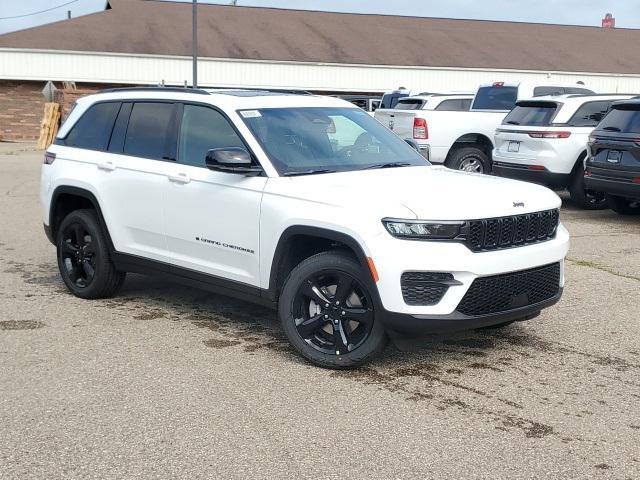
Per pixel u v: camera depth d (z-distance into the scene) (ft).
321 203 16.62
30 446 13.10
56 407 14.73
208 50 118.01
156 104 21.25
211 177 18.86
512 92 51.24
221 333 19.58
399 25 143.74
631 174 34.40
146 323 20.42
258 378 16.37
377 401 15.17
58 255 23.48
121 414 14.42
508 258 16.26
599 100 40.57
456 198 16.42
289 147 18.74
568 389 15.90
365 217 15.88
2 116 113.29
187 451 12.93
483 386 16.03
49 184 23.38
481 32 146.10
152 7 131.95
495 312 16.42
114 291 22.80
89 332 19.54
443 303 15.69
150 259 20.76
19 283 24.88
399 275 15.53
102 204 21.67
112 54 112.47
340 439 13.43
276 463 12.52
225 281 18.88
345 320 16.62
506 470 12.35
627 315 21.45
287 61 118.73
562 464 12.57
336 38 131.03
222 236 18.66
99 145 22.44
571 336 19.54
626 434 13.74
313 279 16.88
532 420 14.32
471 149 49.70
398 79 123.95
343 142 19.90
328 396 15.40
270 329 19.98
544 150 40.14
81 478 12.01
